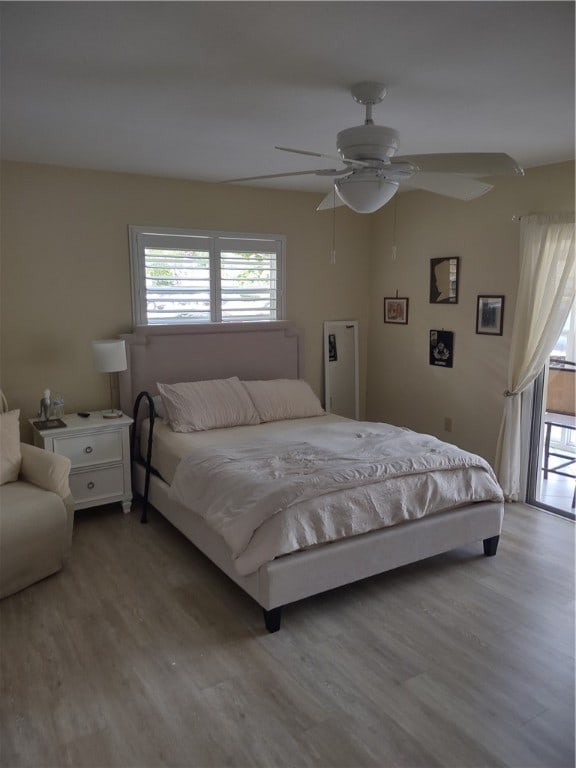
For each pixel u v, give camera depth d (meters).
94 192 4.07
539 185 3.94
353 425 4.12
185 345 4.49
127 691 2.30
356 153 2.37
